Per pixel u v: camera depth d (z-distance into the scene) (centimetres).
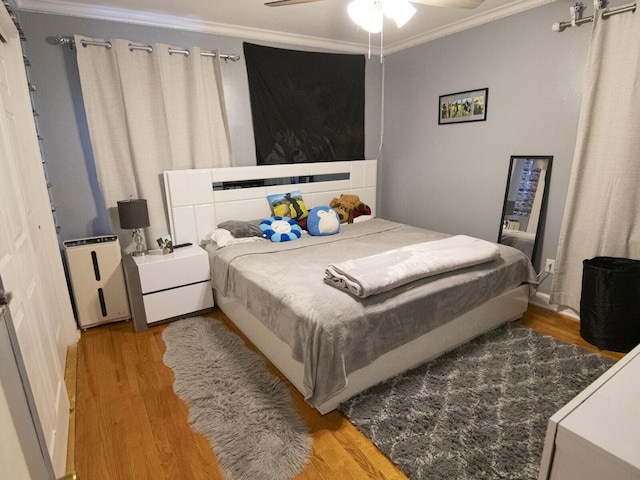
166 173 303
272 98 357
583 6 249
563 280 280
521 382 202
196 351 241
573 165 259
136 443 168
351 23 322
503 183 323
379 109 431
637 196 235
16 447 76
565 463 67
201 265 289
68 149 281
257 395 197
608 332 229
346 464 155
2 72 182
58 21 265
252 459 157
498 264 244
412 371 212
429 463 152
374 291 187
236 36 333
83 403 195
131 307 275
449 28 339
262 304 212
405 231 332
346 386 181
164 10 284
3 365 76
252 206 349
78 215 292
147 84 294
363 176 414
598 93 245
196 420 180
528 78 292
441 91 362
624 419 67
